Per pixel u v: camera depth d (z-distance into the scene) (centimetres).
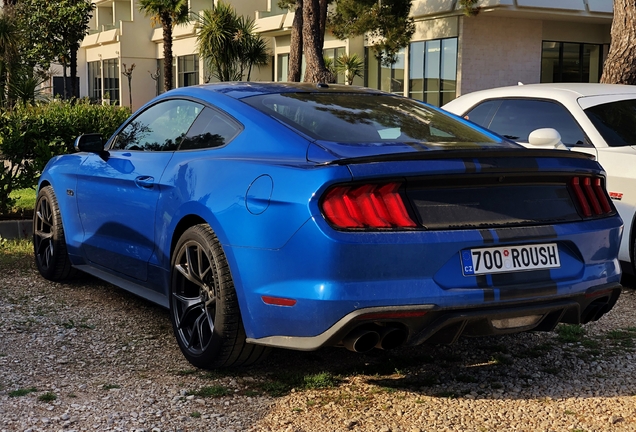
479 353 395
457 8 2550
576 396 334
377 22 2308
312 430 294
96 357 381
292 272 301
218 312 337
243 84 415
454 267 301
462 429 297
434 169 297
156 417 304
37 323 436
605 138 552
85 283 536
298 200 299
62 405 316
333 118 364
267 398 328
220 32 3181
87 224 475
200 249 350
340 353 390
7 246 655
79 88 5503
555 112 586
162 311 466
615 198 536
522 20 2678
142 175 406
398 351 396
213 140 376
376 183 295
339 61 2903
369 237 290
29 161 762
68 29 3816
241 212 323
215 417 306
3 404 315
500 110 629
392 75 2973
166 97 438
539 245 320
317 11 1736
